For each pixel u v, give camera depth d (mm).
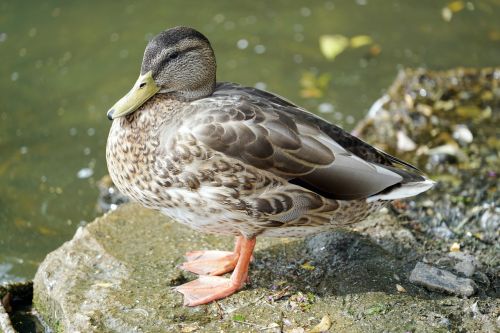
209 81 8375
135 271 8422
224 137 7461
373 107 12203
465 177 10648
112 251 8750
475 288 8062
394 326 7488
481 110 12055
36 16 15695
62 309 7922
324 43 14445
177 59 8133
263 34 15250
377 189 7594
